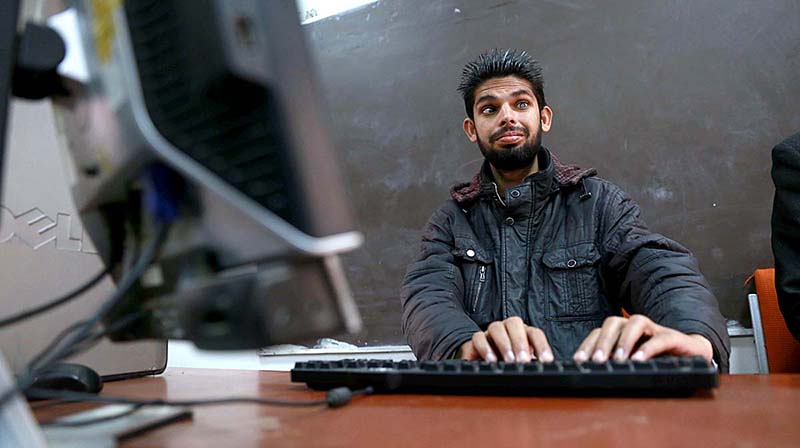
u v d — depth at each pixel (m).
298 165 0.24
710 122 1.36
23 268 0.47
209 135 0.25
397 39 1.71
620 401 0.39
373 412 0.38
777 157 1.17
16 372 0.46
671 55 1.40
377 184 1.69
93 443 0.28
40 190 0.48
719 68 1.36
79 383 0.47
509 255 1.25
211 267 0.27
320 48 1.82
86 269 0.52
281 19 0.26
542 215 1.26
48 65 0.29
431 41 1.66
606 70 1.46
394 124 1.69
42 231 0.49
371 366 0.49
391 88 1.71
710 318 0.75
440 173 1.62
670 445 0.26
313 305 0.26
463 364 0.45
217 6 0.24
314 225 0.24
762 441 0.27
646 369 0.40
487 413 0.36
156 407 0.38
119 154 0.27
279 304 0.25
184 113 0.25
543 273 1.22
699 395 0.40
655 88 1.41
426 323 0.95
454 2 1.64
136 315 0.31
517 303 1.21
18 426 0.24
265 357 1.71
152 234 0.29
